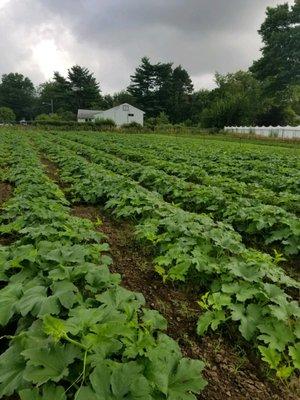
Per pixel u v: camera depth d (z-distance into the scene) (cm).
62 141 2414
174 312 385
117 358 260
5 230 530
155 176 979
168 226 516
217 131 5006
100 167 1088
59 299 300
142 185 1018
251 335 321
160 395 232
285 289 447
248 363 315
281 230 563
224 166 1220
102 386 214
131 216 676
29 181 898
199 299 412
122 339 258
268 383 295
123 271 475
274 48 5888
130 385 216
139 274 468
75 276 353
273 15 5984
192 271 435
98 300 308
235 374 301
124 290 329
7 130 4259
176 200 814
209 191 757
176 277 408
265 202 794
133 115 7325
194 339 343
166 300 408
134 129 5128
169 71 9469
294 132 4006
